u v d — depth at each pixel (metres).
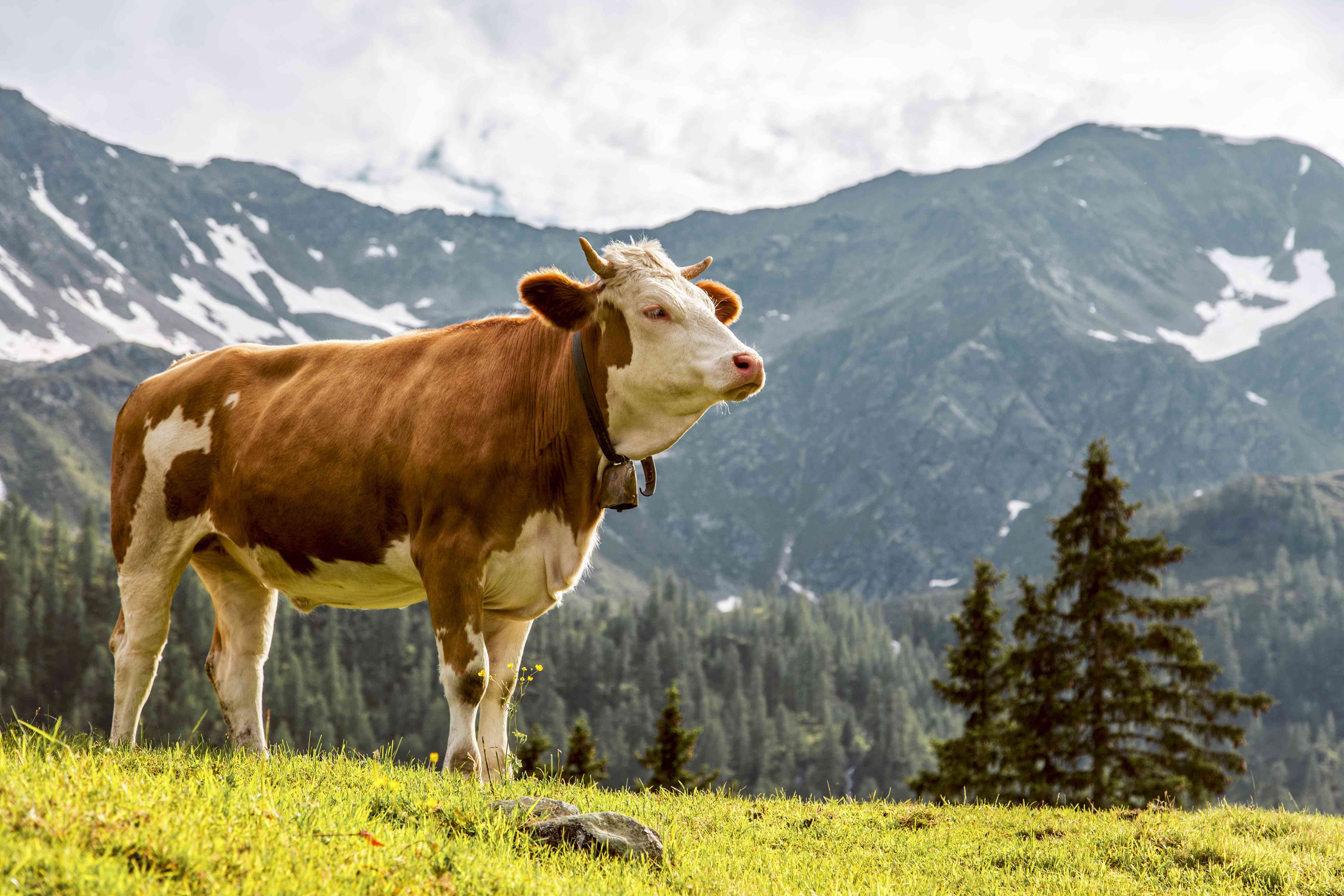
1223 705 27.31
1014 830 9.57
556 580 7.68
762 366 7.27
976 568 31.61
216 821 4.75
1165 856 8.45
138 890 3.85
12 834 4.08
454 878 4.85
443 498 7.45
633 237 7.82
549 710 166.62
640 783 10.23
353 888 4.40
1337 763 183.12
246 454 8.21
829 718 186.88
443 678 7.34
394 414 7.77
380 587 8.09
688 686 182.75
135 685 8.48
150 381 9.05
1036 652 28.81
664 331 7.41
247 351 8.86
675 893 5.66
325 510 7.87
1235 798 172.38
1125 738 27.64
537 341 7.77
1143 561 28.23
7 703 139.12
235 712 8.49
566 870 5.53
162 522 8.62
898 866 7.77
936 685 31.53
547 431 7.58
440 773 7.27
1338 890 7.57
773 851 7.52
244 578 8.77
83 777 4.95
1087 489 29.23
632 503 7.66
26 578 152.00
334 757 8.30
